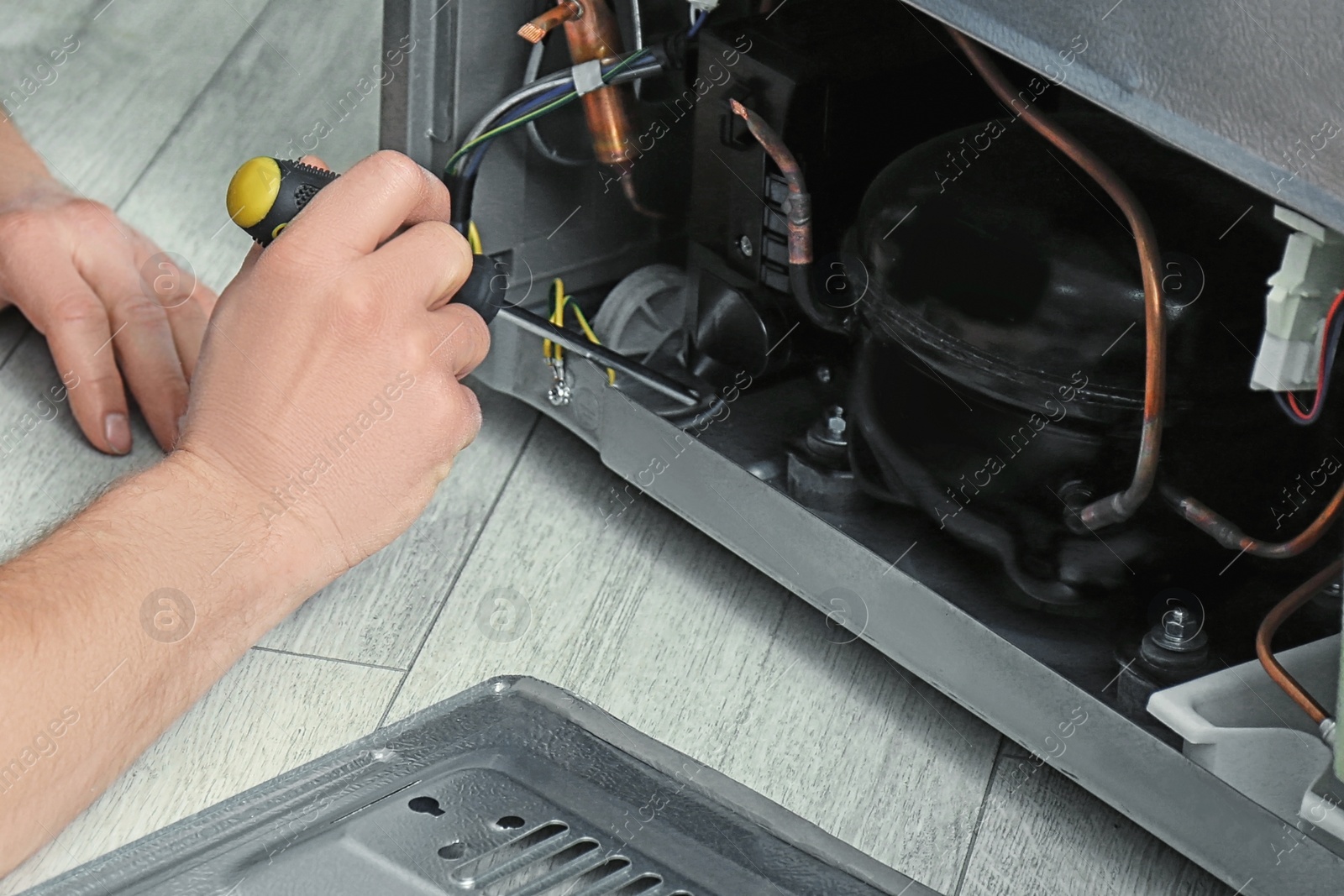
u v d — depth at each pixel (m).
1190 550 0.62
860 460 0.68
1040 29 0.47
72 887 0.53
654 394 0.74
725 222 0.74
